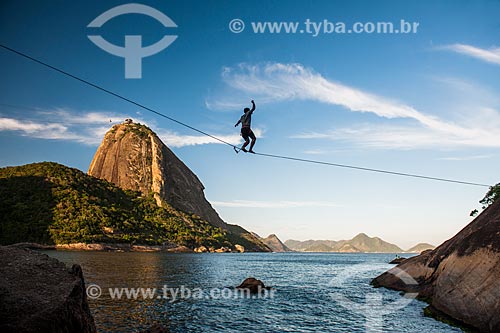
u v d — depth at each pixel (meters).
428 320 20.25
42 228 125.00
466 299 18.73
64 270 10.72
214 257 124.81
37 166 178.50
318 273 58.94
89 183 185.62
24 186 152.75
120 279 39.72
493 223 20.61
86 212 144.75
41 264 10.63
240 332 18.56
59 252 105.38
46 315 8.36
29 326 7.96
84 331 9.56
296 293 32.38
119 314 21.67
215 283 39.69
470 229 25.03
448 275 21.22
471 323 17.88
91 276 41.75
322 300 28.25
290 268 72.44
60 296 9.24
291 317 22.05
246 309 24.42
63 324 8.66
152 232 169.75
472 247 20.50
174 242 171.25
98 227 141.12
